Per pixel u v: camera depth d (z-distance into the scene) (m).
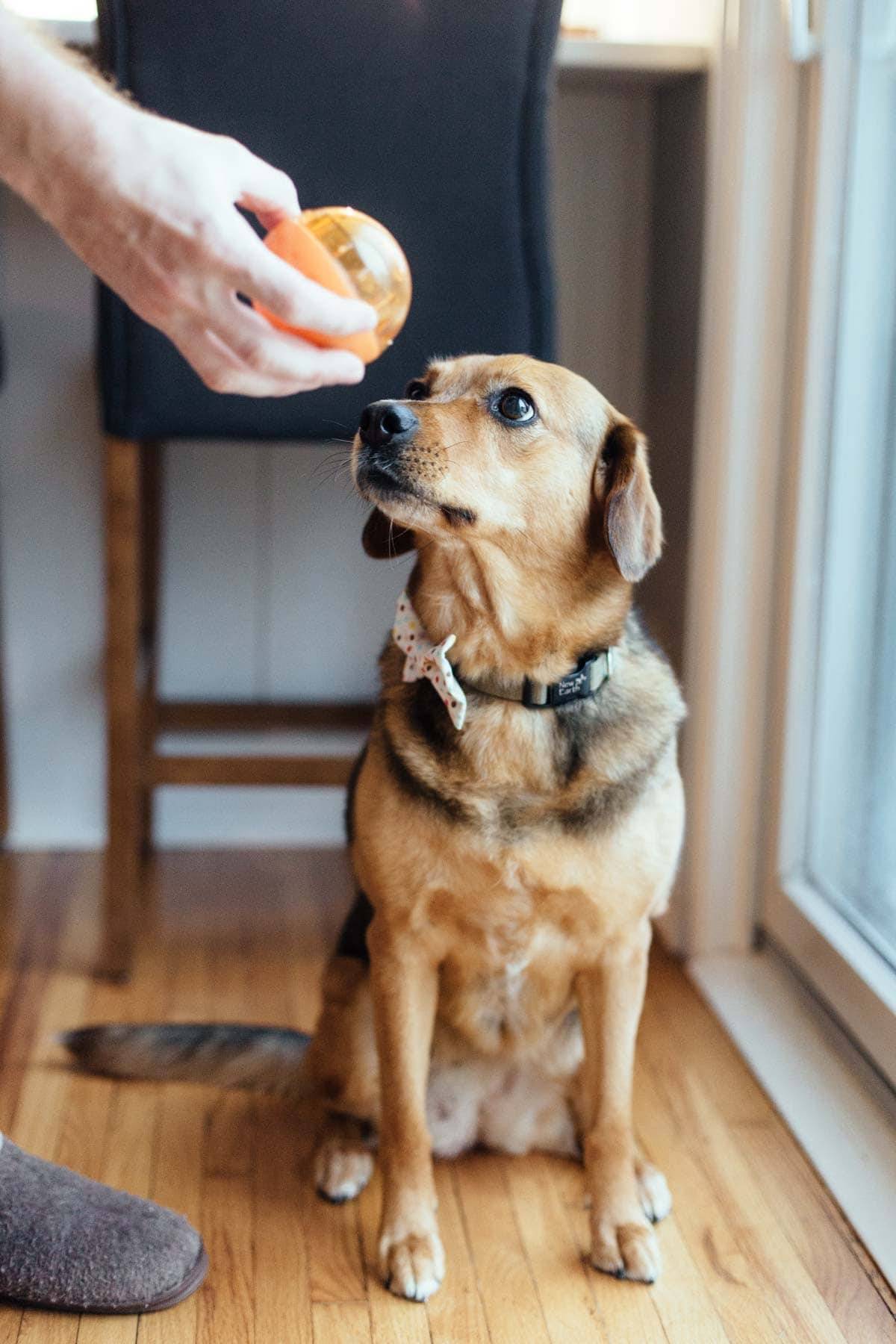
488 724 1.37
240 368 1.07
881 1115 1.72
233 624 2.65
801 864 2.10
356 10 1.67
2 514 2.52
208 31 1.66
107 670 2.02
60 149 0.94
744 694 2.10
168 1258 1.35
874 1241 1.48
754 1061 1.85
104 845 2.68
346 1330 1.34
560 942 1.45
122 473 1.94
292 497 2.60
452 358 1.62
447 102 1.72
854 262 1.92
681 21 2.21
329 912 2.38
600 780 1.38
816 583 2.01
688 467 2.19
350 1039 1.55
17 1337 1.31
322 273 1.06
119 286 1.04
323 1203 1.55
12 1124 1.68
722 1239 1.50
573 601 1.38
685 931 2.20
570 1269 1.45
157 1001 2.02
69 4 2.24
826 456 1.97
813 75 1.89
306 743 2.64
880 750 1.93
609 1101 1.47
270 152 1.71
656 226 2.43
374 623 2.68
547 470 1.36
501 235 1.79
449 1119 1.61
